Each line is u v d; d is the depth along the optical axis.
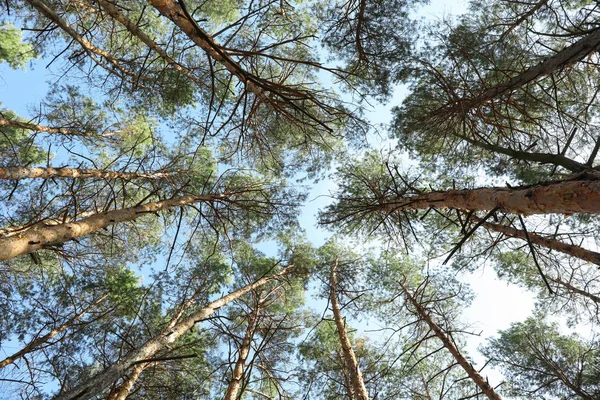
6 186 9.41
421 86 7.87
